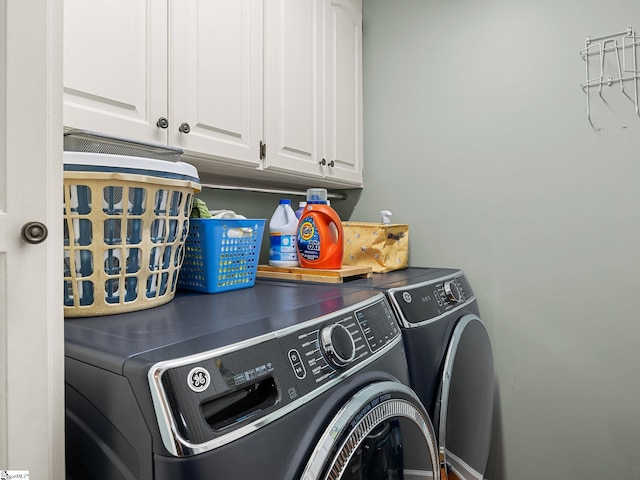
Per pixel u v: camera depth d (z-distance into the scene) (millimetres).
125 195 822
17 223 500
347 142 2045
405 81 2145
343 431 700
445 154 2049
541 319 1831
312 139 1757
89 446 613
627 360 1665
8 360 497
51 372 544
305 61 1710
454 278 1666
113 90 1001
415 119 2121
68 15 913
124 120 1026
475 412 1492
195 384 554
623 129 1668
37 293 526
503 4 1908
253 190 1824
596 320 1723
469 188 1992
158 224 911
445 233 2051
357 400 757
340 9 1977
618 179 1680
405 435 915
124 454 562
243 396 611
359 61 2162
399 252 1917
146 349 613
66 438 654
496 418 1917
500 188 1920
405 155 2148
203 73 1242
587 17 1732
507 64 1900
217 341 651
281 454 618
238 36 1373
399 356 1025
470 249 1989
